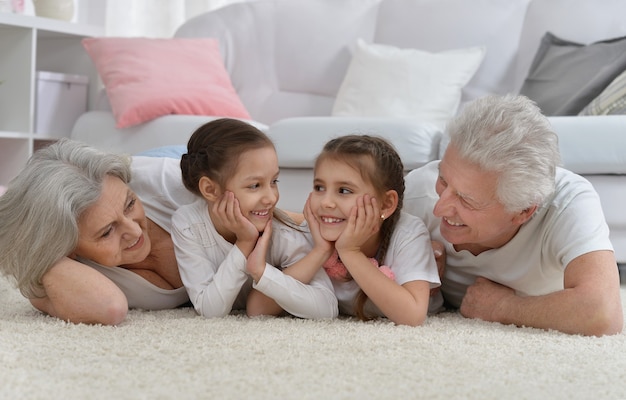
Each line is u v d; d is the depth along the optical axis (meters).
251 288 1.94
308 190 2.98
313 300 1.80
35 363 1.35
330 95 3.92
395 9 3.86
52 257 1.73
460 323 1.82
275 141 2.94
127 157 1.86
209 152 1.80
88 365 1.34
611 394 1.24
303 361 1.39
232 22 4.06
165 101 3.49
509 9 3.72
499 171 1.63
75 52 4.18
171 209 2.01
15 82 3.84
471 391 1.23
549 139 1.68
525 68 3.63
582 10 3.53
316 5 4.00
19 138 3.82
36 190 1.71
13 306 2.01
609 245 1.76
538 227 1.81
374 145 1.80
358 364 1.38
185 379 1.26
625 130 2.60
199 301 1.81
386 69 3.61
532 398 1.21
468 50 3.61
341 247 1.77
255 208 1.80
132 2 4.52
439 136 2.87
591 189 1.85
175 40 3.78
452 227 1.75
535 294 1.94
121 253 1.80
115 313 1.70
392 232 1.87
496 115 1.65
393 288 1.75
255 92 4.00
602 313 1.67
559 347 1.55
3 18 3.65
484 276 1.94
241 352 1.45
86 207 1.72
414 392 1.22
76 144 1.80
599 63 3.24
